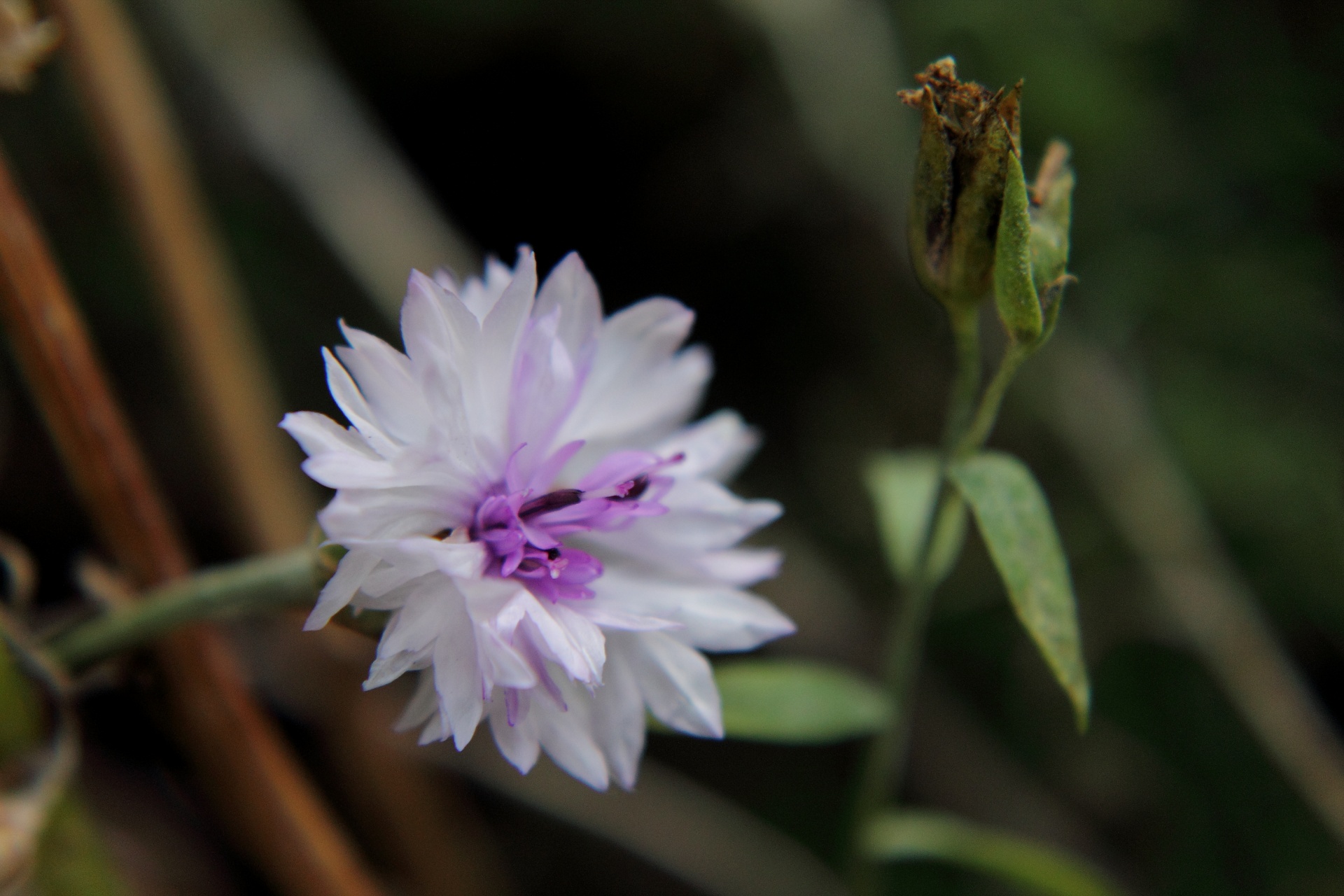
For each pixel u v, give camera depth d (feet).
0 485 1.21
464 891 1.15
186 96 1.17
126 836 1.14
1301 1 1.58
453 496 0.92
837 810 1.48
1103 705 1.48
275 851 1.01
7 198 0.94
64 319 0.95
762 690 1.03
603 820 1.16
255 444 1.07
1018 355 0.95
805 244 1.55
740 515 0.94
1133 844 1.46
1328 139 1.55
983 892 1.40
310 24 1.48
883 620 1.49
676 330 0.95
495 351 0.92
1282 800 1.43
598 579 0.93
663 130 1.60
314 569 0.92
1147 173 1.54
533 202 1.63
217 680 0.99
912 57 1.49
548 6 1.52
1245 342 1.54
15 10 0.95
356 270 1.18
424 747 1.13
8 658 0.93
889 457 1.10
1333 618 1.49
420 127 1.59
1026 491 0.96
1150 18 1.51
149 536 0.98
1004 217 0.93
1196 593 1.37
